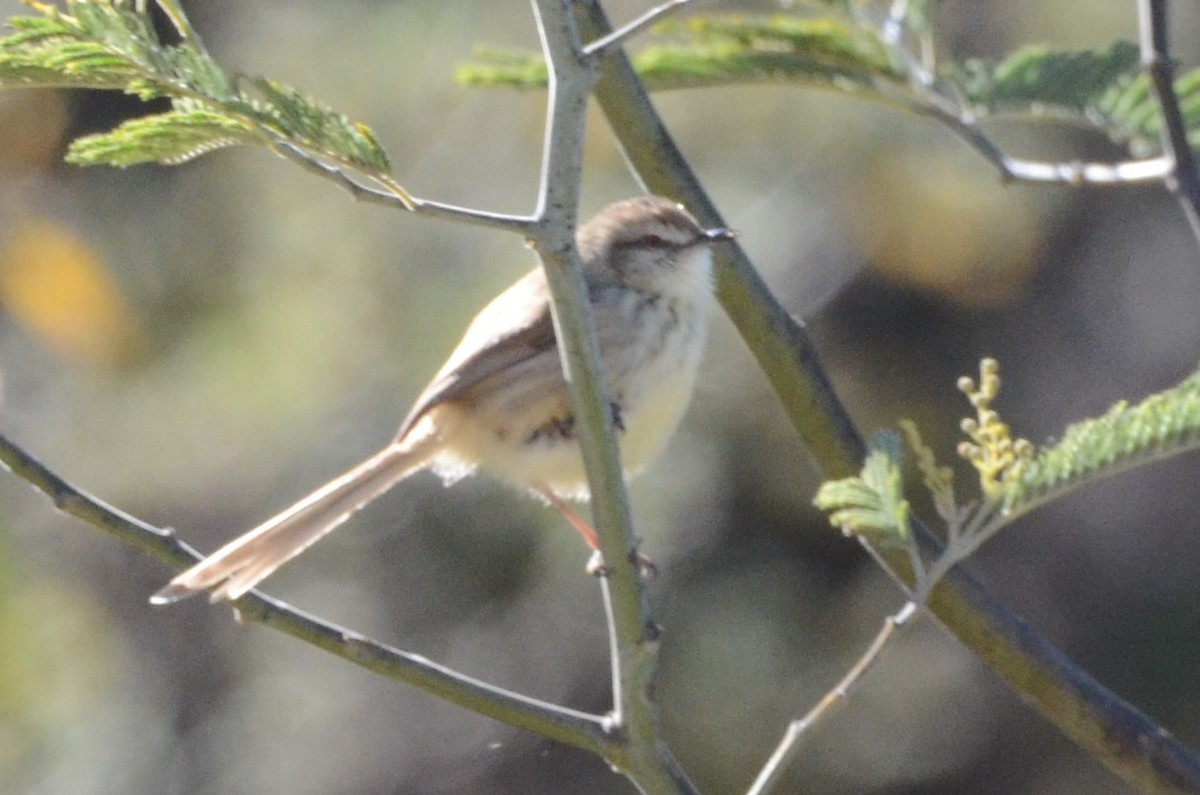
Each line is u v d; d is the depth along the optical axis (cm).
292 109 480
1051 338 1427
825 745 1349
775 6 1102
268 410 1300
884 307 1389
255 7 1342
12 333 1300
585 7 736
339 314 1306
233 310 1303
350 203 1309
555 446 812
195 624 1371
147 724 1336
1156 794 650
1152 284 1445
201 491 1302
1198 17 1438
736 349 1304
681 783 593
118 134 486
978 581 679
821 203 1372
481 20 1352
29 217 1246
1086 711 658
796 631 1316
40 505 1321
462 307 1297
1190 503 1483
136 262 1290
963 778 1375
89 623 1324
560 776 1405
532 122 1348
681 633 1308
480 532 1322
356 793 1375
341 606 1327
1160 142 724
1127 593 1479
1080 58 725
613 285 815
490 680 1308
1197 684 1445
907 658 1383
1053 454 533
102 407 1298
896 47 721
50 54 470
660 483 1299
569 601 1315
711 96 1372
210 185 1308
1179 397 529
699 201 751
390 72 1345
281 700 1385
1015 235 1401
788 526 1315
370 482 804
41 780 1268
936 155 1370
